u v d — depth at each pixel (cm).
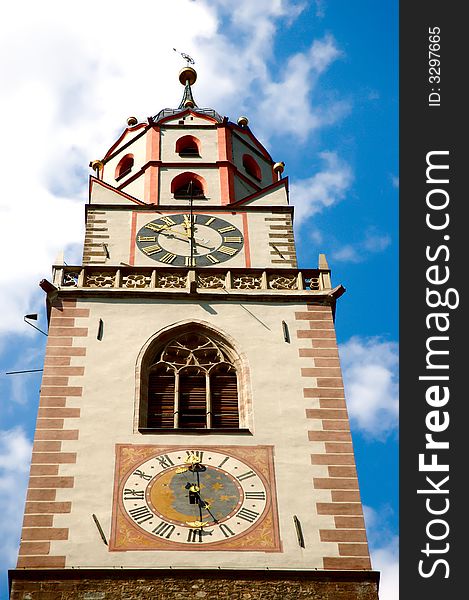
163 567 3131
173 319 3984
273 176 5388
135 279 4175
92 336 3891
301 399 3697
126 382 3728
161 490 3378
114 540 3212
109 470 3422
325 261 4272
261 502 3362
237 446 3534
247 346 3900
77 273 4178
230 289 4156
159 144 5219
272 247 4497
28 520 3256
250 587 3097
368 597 3095
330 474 3456
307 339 3938
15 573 3083
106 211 4638
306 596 3083
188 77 6475
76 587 3066
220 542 3228
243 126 5534
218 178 5031
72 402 3628
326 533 3278
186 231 4553
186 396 3791
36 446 3475
